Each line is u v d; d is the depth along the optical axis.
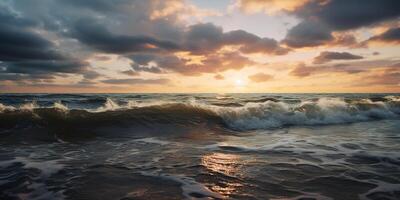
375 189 3.72
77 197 3.47
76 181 4.07
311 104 13.41
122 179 4.18
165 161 5.25
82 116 9.38
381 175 4.34
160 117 10.12
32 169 4.67
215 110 11.23
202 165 4.96
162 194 3.57
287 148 6.45
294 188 3.78
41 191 3.67
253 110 11.70
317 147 6.59
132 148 6.46
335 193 3.59
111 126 8.88
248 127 10.35
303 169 4.69
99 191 3.68
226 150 6.24
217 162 5.18
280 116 11.80
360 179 4.15
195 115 10.63
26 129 7.96
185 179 4.18
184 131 8.95
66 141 7.23
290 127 10.60
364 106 15.20
